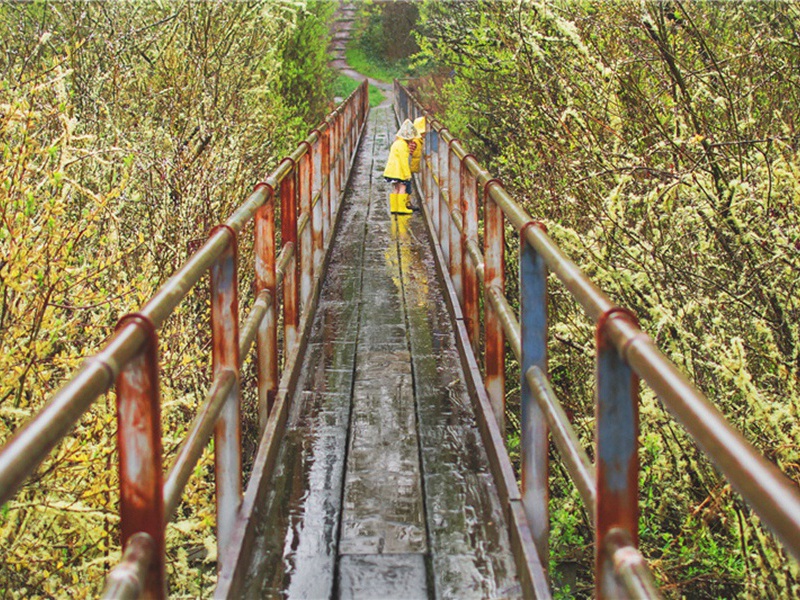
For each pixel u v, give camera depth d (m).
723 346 3.77
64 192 4.59
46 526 4.45
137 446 2.11
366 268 8.37
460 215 6.37
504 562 3.29
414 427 4.57
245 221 3.59
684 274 4.61
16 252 4.04
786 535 1.09
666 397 1.54
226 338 3.29
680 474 4.34
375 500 3.79
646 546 4.92
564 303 6.20
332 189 10.05
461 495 3.81
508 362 7.61
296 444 4.37
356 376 5.38
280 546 3.43
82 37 8.48
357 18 57.84
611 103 5.79
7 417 4.33
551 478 6.21
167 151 7.31
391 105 39.78
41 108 5.66
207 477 5.59
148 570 2.09
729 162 4.87
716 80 5.39
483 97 11.20
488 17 10.42
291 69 20.14
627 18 5.79
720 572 4.46
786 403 3.95
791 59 5.37
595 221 5.22
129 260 5.82
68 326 4.56
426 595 3.12
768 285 4.44
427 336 6.18
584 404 5.83
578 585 5.55
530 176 7.86
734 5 6.02
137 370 2.10
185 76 9.46
